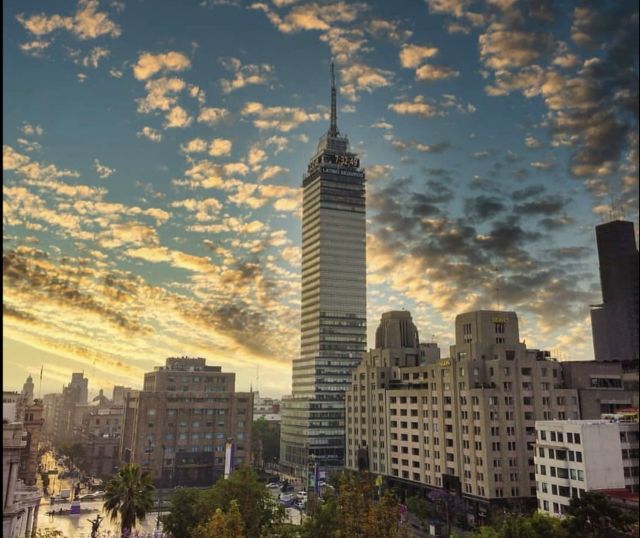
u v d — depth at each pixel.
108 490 74.94
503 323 142.50
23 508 77.25
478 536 67.81
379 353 180.62
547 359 139.12
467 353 136.50
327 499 70.31
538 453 105.25
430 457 140.75
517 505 119.25
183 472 171.88
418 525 122.56
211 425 178.12
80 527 107.19
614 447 96.38
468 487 125.94
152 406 172.62
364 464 168.62
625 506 58.94
